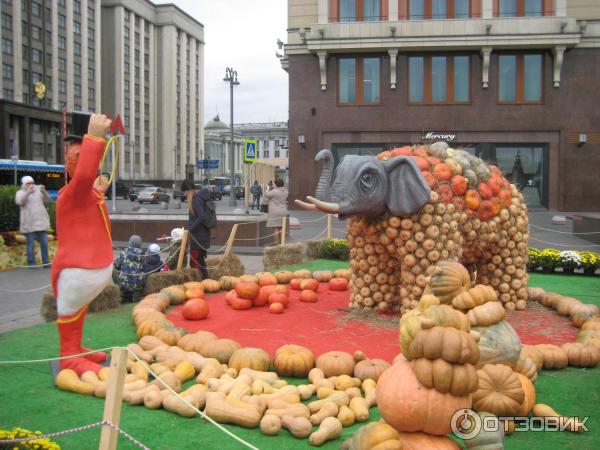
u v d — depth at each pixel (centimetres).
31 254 1309
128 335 690
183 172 8912
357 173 693
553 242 1727
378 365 539
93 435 424
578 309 762
